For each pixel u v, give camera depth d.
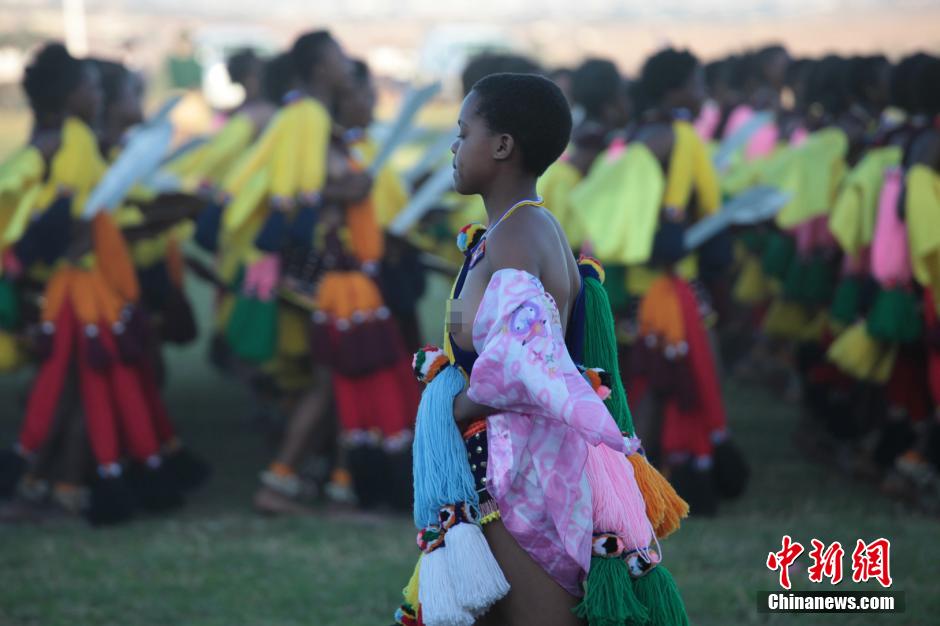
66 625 14.32
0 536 17.88
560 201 20.03
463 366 9.36
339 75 19.02
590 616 9.05
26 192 17.88
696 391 18.73
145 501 18.94
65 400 18.64
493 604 9.27
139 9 123.44
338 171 18.81
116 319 18.62
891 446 19.81
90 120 18.69
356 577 15.92
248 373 23.73
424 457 9.20
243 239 19.30
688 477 18.73
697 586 15.34
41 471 19.12
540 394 8.65
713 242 19.45
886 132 19.73
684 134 18.84
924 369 19.44
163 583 15.73
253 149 19.69
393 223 19.94
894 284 18.75
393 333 19.09
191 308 22.62
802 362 22.64
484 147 9.28
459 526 9.02
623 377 19.41
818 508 19.14
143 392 19.28
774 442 23.45
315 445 20.52
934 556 16.44
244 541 17.64
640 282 18.92
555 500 9.04
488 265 9.18
